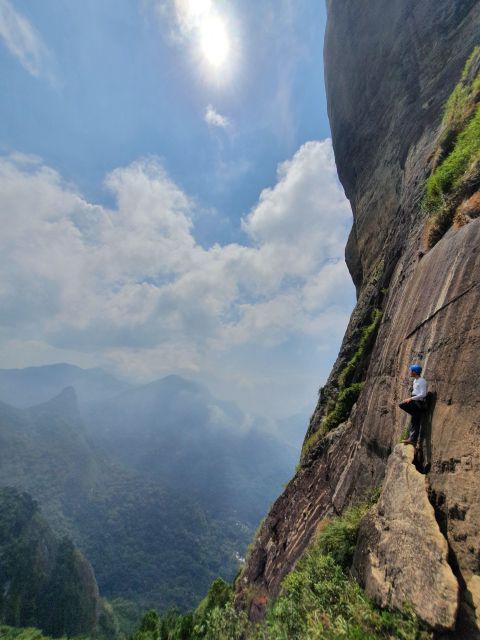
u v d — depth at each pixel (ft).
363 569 20.02
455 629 12.64
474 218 23.18
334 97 81.61
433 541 15.16
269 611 24.53
